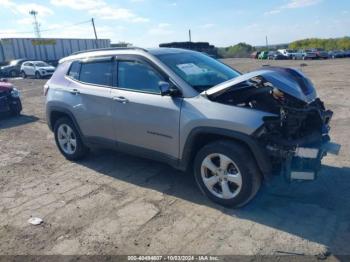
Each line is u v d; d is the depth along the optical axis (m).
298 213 3.63
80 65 5.24
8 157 6.09
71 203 4.14
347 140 5.99
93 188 4.55
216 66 4.80
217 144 3.68
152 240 3.29
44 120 9.37
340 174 4.56
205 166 3.86
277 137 3.47
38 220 3.76
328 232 3.26
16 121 9.41
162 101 4.06
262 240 3.19
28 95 15.48
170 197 4.17
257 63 36.72
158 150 4.25
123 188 4.50
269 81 3.64
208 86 4.09
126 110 4.42
